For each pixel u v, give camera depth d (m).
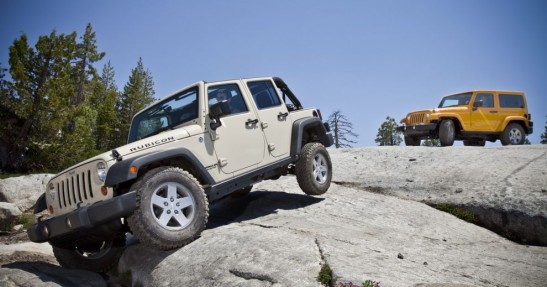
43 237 4.05
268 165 5.35
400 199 7.23
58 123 20.89
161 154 4.07
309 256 3.38
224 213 6.09
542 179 6.46
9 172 19.61
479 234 5.76
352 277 2.87
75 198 4.05
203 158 4.54
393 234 4.93
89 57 33.03
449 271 3.66
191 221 4.10
